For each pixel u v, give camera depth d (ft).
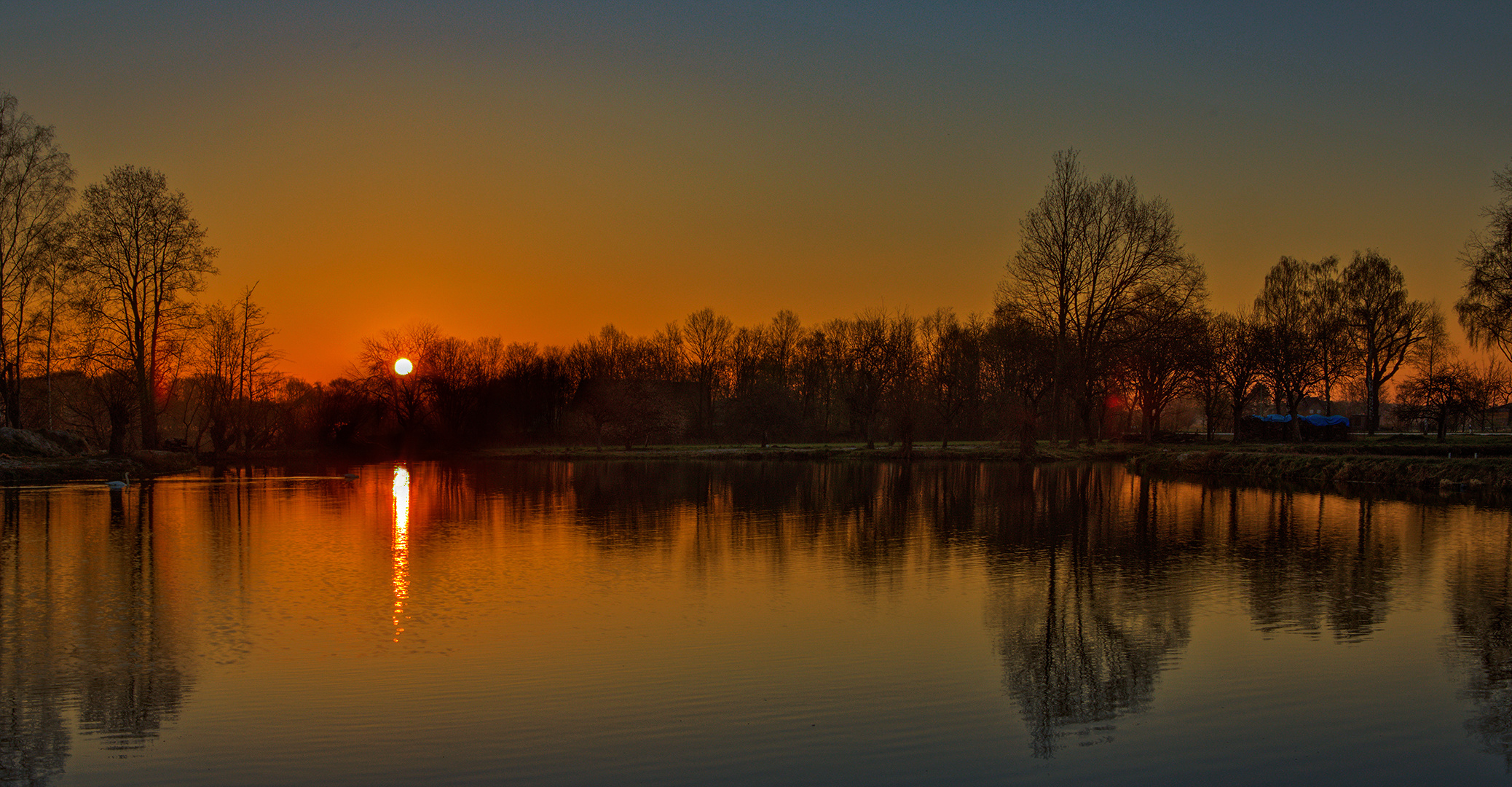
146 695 44.01
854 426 353.51
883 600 64.49
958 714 42.29
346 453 269.03
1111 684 46.37
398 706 42.68
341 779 35.19
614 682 46.19
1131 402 310.04
